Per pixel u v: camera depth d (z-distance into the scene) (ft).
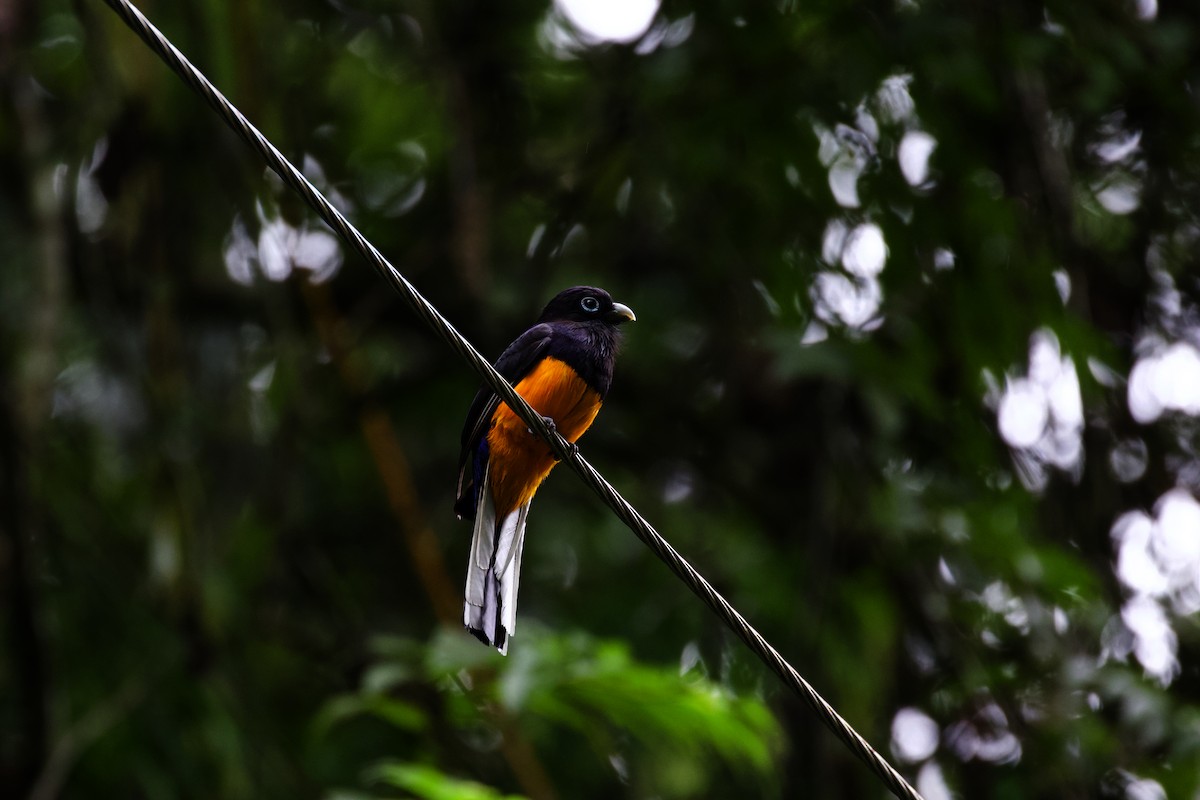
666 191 45.60
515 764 35.73
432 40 45.57
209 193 40.98
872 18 40.01
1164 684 45.27
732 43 41.11
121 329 39.93
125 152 39.34
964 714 45.14
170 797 38.55
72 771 39.01
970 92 40.91
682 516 46.57
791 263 44.09
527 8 46.19
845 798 43.39
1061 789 42.34
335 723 42.86
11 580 35.78
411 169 49.88
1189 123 46.09
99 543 41.14
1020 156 43.68
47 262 36.99
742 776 43.09
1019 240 42.27
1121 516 47.21
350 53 47.09
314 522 47.16
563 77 48.98
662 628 44.98
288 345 41.19
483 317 44.96
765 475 46.73
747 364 46.11
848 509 44.45
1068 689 42.11
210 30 38.24
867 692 43.98
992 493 44.91
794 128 42.19
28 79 37.63
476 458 29.73
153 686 39.40
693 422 47.39
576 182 46.34
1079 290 43.47
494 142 47.09
